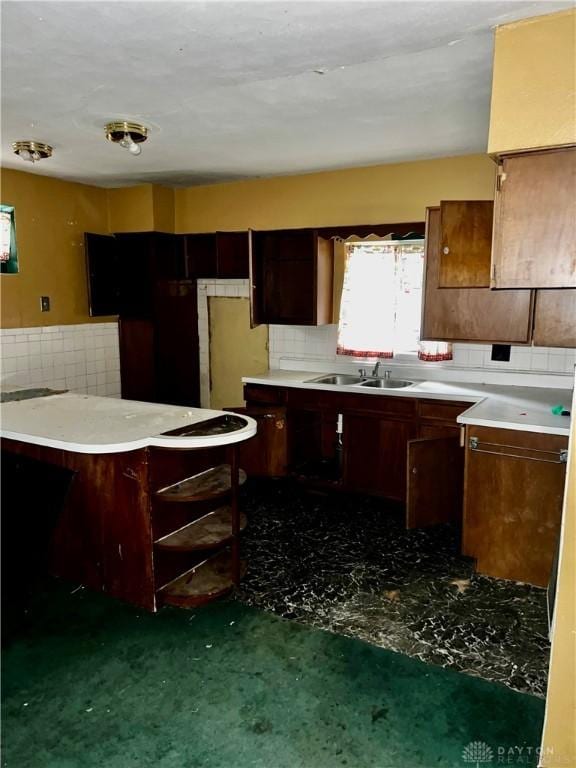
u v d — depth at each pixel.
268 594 2.79
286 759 1.80
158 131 3.09
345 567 3.07
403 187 3.89
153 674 2.20
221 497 2.87
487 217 2.91
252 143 3.35
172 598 2.62
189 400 5.10
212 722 1.96
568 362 3.68
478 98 2.57
